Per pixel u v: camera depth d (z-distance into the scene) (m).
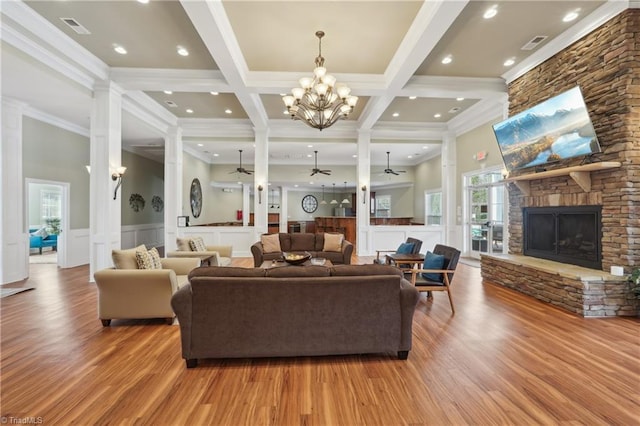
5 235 5.17
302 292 2.50
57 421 1.80
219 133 7.97
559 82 4.19
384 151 9.62
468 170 7.51
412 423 1.80
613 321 3.36
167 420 1.82
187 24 3.67
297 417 1.85
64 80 4.41
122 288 3.29
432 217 10.22
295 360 2.56
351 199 15.59
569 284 3.68
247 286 2.46
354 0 3.28
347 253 5.94
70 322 3.42
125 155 8.72
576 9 3.45
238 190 13.36
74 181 6.87
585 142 3.58
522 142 4.53
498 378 2.26
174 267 4.30
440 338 2.97
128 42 4.07
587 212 3.93
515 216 5.27
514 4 3.34
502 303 4.06
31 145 5.88
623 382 2.19
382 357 2.61
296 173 11.41
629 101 3.38
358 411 1.91
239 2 3.31
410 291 2.56
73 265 6.79
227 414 1.88
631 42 3.36
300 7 3.38
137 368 2.42
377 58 4.54
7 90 4.71
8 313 3.69
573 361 2.50
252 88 5.00
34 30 3.60
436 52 4.36
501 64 4.72
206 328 2.44
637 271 3.34
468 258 7.55
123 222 8.60
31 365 2.45
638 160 3.40
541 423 1.78
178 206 7.77
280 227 13.04
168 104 6.53
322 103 4.18
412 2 3.31
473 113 6.93
